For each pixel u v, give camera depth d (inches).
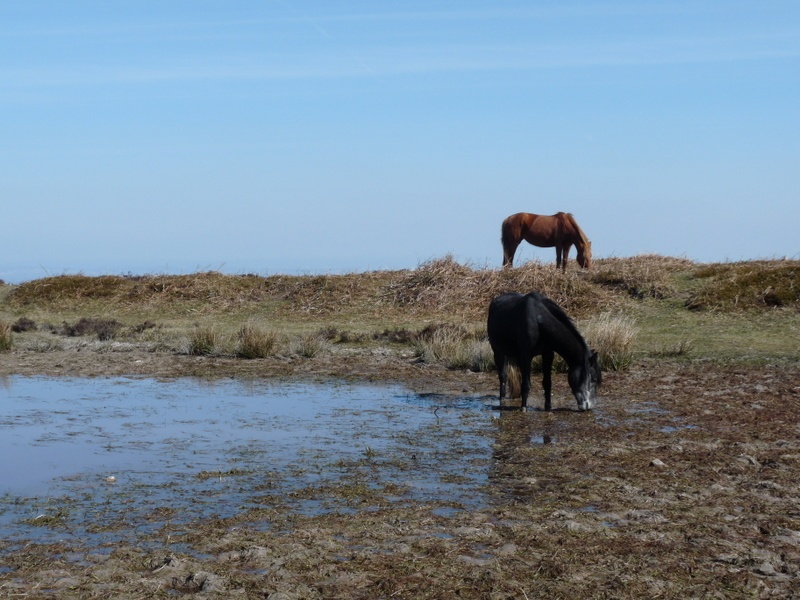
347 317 984.9
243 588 232.5
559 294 978.7
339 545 267.3
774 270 952.3
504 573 243.4
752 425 461.4
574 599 226.5
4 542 275.0
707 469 365.1
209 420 496.7
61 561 254.8
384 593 230.2
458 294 1018.1
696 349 749.3
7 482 355.3
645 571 245.3
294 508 312.0
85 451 414.6
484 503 318.0
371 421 490.9
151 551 263.7
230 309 1050.1
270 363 751.7
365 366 730.2
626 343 690.8
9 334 853.8
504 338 528.1
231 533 279.4
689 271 1032.2
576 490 331.9
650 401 540.7
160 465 384.2
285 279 1137.4
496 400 561.9
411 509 307.4
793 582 238.7
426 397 580.1
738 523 289.7
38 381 660.7
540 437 439.8
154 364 748.6
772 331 810.8
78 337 919.0
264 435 452.4
